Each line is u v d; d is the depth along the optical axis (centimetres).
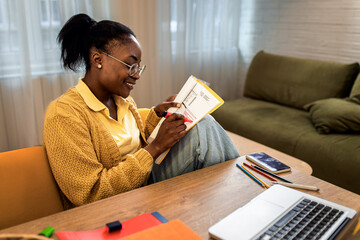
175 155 111
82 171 97
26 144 238
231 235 69
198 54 328
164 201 86
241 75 373
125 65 110
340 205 82
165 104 129
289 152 223
